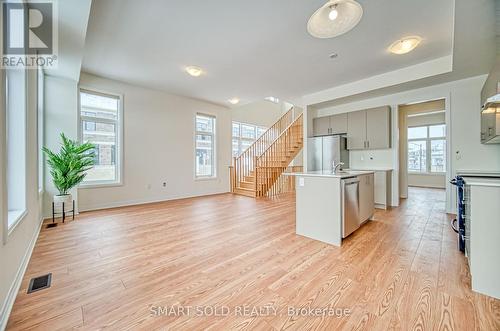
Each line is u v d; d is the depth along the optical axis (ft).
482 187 5.70
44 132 12.41
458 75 12.67
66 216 13.30
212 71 14.06
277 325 4.63
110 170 16.15
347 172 11.32
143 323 4.68
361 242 9.22
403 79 13.65
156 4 8.04
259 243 9.16
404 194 19.92
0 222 4.76
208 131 22.53
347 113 17.88
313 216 9.72
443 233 10.25
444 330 4.42
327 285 6.07
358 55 11.92
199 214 14.07
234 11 8.43
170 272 6.79
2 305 4.74
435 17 8.72
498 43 9.32
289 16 8.73
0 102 4.83
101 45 10.94
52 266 7.13
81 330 4.48
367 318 4.81
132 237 9.83
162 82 16.21
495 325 4.54
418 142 28.37
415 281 6.22
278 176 22.88
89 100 15.12
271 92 18.37
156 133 18.33
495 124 9.47
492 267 5.54
